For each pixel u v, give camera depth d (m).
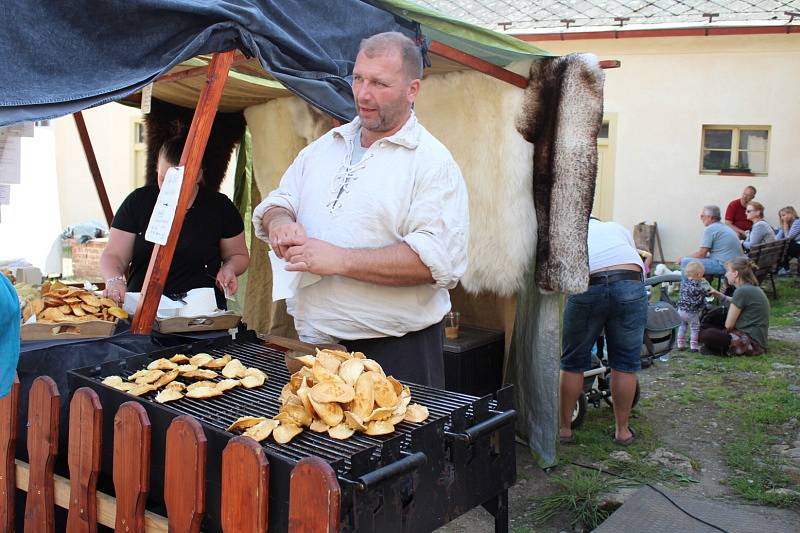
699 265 6.35
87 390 1.84
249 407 1.84
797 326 7.36
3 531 2.10
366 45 2.12
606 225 4.16
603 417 4.65
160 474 1.77
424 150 2.18
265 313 4.89
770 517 3.29
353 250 2.07
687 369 5.81
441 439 1.67
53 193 9.34
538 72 3.49
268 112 4.34
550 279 3.54
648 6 10.34
